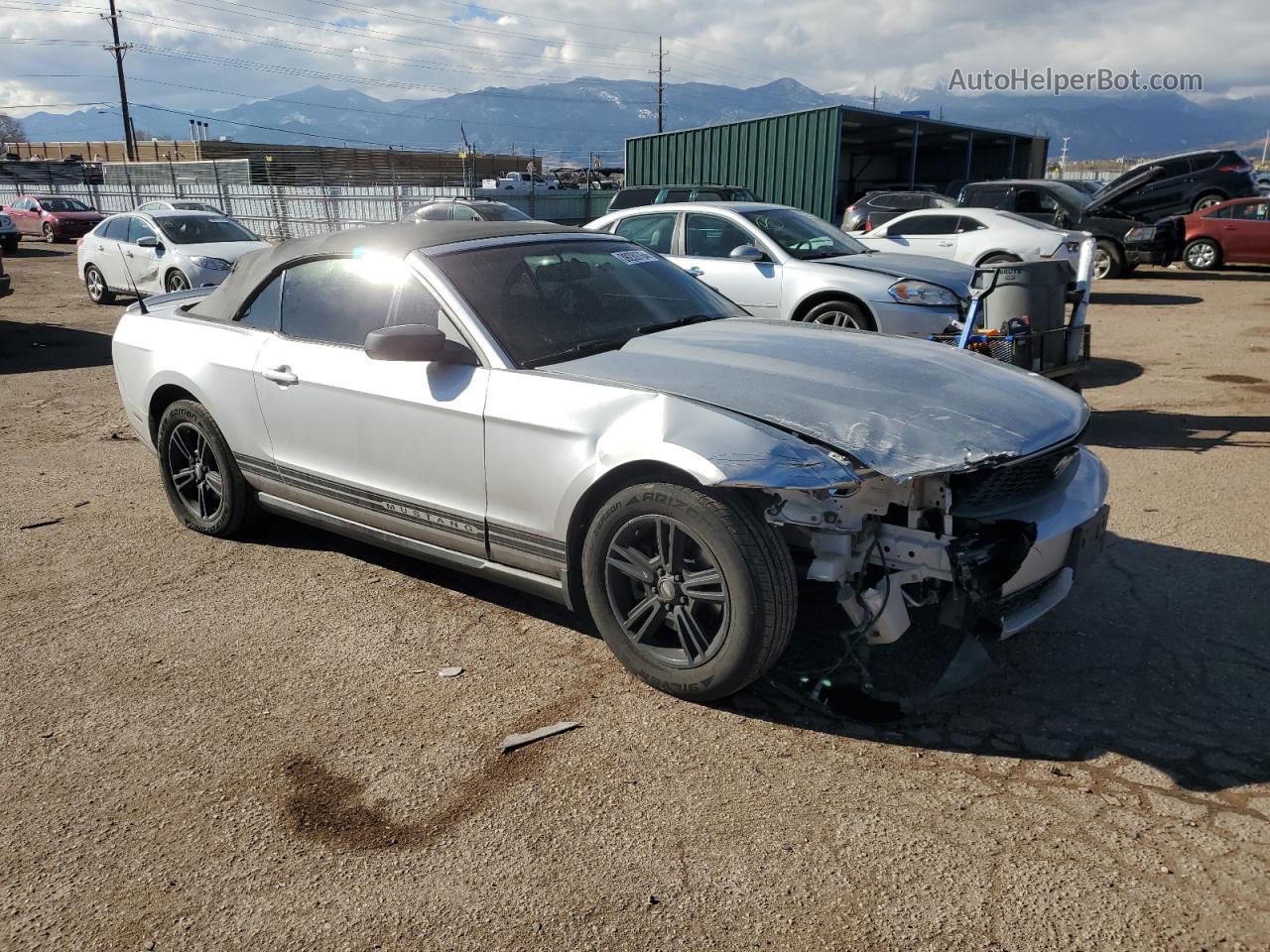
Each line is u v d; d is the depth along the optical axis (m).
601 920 2.22
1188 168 20.11
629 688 3.29
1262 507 4.95
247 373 4.27
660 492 2.97
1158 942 2.09
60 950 2.19
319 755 2.95
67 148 64.81
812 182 21.94
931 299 7.32
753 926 2.19
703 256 8.52
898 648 3.47
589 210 31.80
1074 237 12.11
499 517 3.48
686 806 2.64
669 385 3.21
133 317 5.11
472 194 27.89
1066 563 3.22
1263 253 17.47
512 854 2.47
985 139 33.72
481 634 3.74
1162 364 9.12
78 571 4.48
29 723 3.18
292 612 3.98
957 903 2.23
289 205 30.33
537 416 3.27
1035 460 3.03
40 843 2.58
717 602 2.98
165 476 4.98
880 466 2.75
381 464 3.83
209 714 3.20
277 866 2.46
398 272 3.83
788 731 2.99
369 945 2.18
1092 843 2.43
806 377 3.25
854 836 2.49
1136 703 3.10
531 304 3.73
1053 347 5.77
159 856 2.51
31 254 26.28
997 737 2.93
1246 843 2.41
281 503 4.43
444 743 2.99
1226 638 3.53
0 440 7.02
